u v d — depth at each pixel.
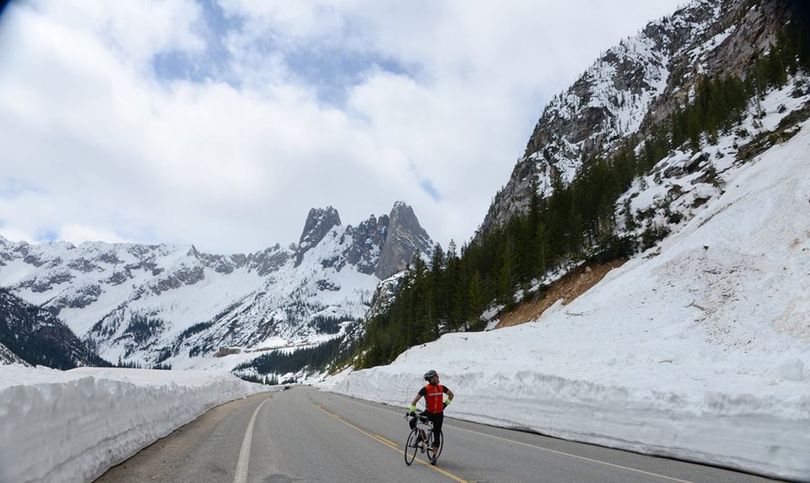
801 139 47.59
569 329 37.09
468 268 82.62
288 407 28.06
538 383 16.84
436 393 10.52
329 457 10.81
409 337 83.69
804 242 30.78
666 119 125.62
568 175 148.38
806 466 8.78
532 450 12.16
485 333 45.81
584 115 172.75
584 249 68.88
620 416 13.02
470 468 9.68
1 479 5.63
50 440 6.91
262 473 8.95
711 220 45.16
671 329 29.73
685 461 10.97
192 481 8.16
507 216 156.50
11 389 6.08
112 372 23.31
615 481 8.48
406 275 106.56
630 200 74.25
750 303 28.09
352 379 47.66
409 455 10.09
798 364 12.35
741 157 62.09
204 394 25.33
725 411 10.52
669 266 39.12
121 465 9.38
